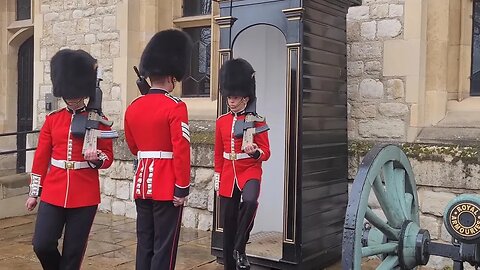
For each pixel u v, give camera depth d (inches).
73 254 117.5
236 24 153.6
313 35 147.5
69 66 116.3
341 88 163.0
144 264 117.0
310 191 147.2
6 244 176.4
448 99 169.9
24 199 221.1
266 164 176.9
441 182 155.6
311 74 146.9
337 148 161.2
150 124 114.6
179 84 224.4
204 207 199.2
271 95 175.0
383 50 170.4
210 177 197.6
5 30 283.7
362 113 173.5
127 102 224.5
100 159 116.4
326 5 153.4
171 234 115.4
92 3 233.9
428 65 169.2
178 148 112.5
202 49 221.1
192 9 226.7
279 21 145.6
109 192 224.5
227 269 139.3
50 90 248.5
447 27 167.2
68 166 116.3
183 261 159.3
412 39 165.8
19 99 285.9
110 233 191.3
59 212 116.7
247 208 134.3
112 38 228.2
